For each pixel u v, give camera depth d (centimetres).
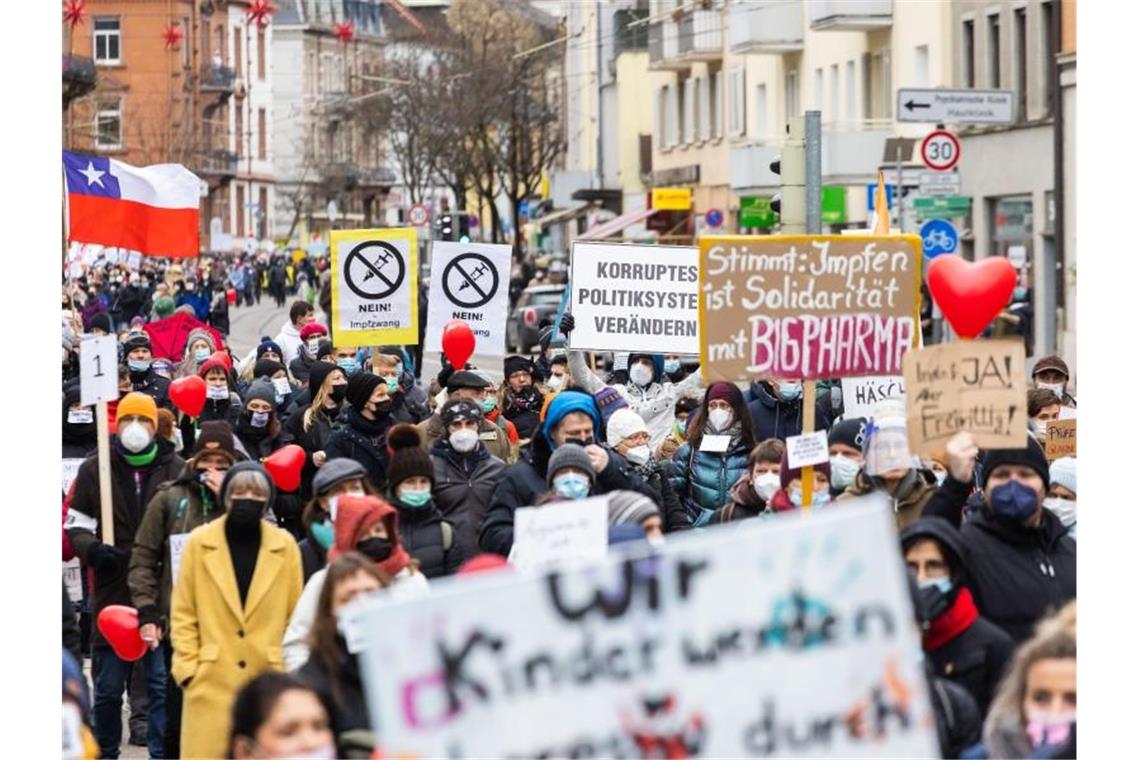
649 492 1695
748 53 8381
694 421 2005
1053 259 6181
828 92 7912
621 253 2411
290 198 18200
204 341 2916
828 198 7456
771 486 1686
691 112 9888
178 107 14988
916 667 870
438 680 830
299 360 3186
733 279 1530
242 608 1493
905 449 1520
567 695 841
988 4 6488
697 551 855
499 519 1680
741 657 857
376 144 13325
